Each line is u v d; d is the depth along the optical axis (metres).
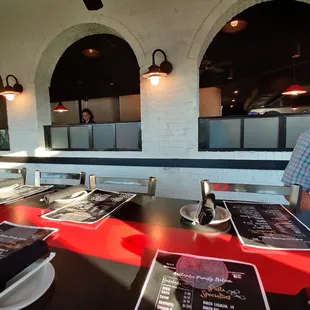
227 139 2.52
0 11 3.20
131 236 0.88
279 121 2.31
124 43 3.72
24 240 0.85
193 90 2.50
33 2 3.00
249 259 0.71
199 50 2.44
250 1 2.29
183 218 1.05
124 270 0.67
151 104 2.68
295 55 3.87
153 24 2.56
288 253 0.74
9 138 3.44
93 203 1.27
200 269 0.66
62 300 0.56
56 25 2.94
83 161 3.12
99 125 3.02
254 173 2.43
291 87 4.67
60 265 0.70
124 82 6.07
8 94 3.18
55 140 3.28
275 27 3.12
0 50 3.29
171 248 0.79
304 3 2.52
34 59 3.12
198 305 0.53
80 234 0.90
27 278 0.61
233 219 1.02
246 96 8.02
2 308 0.52
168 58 2.55
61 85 6.15
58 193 1.30
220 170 2.54
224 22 2.50
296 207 1.14
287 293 0.56
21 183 1.77
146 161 2.79
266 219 1.02
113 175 2.98
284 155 2.31
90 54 4.05
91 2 1.99
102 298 0.56
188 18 2.44
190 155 2.61
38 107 3.25
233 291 0.57
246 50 3.95
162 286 0.59
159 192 2.77
